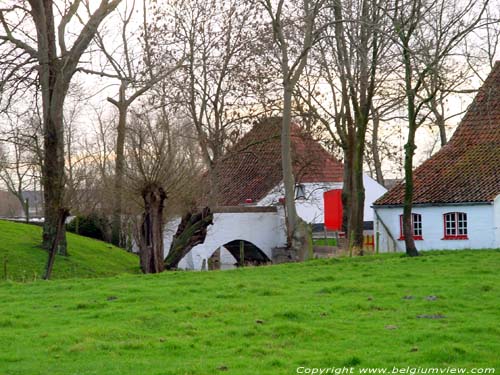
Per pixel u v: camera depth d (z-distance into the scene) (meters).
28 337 21.08
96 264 53.72
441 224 54.66
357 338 20.67
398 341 20.23
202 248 61.25
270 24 55.31
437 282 30.16
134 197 45.22
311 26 48.56
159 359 18.77
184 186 45.44
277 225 64.75
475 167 56.19
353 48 49.88
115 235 68.88
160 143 44.09
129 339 20.78
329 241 69.44
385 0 46.62
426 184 56.50
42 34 46.44
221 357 18.91
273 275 34.66
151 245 42.00
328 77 55.62
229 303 25.77
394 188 58.31
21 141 55.59
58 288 30.88
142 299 26.97
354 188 52.41
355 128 55.72
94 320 23.42
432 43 43.31
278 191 67.88
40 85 45.59
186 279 33.41
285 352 19.25
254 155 66.19
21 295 29.06
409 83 41.75
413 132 42.41
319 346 19.95
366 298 26.70
